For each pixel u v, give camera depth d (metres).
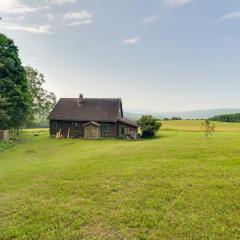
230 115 143.00
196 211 12.38
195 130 80.62
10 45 59.88
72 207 13.23
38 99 88.06
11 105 57.22
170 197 13.86
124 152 29.94
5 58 56.97
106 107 68.62
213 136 47.66
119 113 69.50
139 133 65.69
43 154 39.16
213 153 24.59
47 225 11.66
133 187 15.38
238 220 11.48
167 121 111.25
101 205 13.38
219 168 18.61
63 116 68.44
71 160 27.34
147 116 65.12
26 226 11.63
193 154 24.62
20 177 19.28
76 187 15.92
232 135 49.34
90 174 18.39
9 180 18.67
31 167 23.53
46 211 12.90
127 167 19.91
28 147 46.88
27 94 63.88
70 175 18.48
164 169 18.67
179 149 27.97
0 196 15.30
